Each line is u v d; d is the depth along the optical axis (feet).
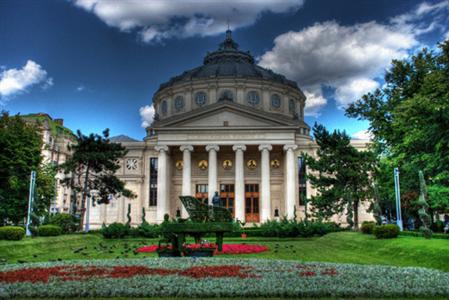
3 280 37.96
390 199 153.07
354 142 199.21
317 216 133.08
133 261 52.08
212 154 186.70
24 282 36.86
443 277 38.78
